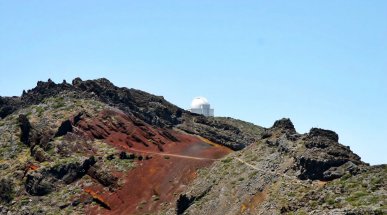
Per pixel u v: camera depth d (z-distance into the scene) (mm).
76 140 136250
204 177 109375
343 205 72250
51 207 116312
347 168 86000
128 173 124250
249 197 92188
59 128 137875
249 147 113688
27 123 141000
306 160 90375
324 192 78812
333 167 87938
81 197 118938
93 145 136875
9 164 131000
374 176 77562
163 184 118375
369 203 70062
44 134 136875
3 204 119438
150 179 121312
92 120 145750
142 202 114000
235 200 94062
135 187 119438
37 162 129375
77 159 128000
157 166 126000
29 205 117375
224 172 105750
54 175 123938
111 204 115938
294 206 79438
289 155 98000
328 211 71812
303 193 84375
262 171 97875
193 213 96875
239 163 106312
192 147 144250
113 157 130750
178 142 149750
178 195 109500
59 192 120688
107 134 142750
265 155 104625
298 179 90062
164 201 111938
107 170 125125
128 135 144250
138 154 133125
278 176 93188
